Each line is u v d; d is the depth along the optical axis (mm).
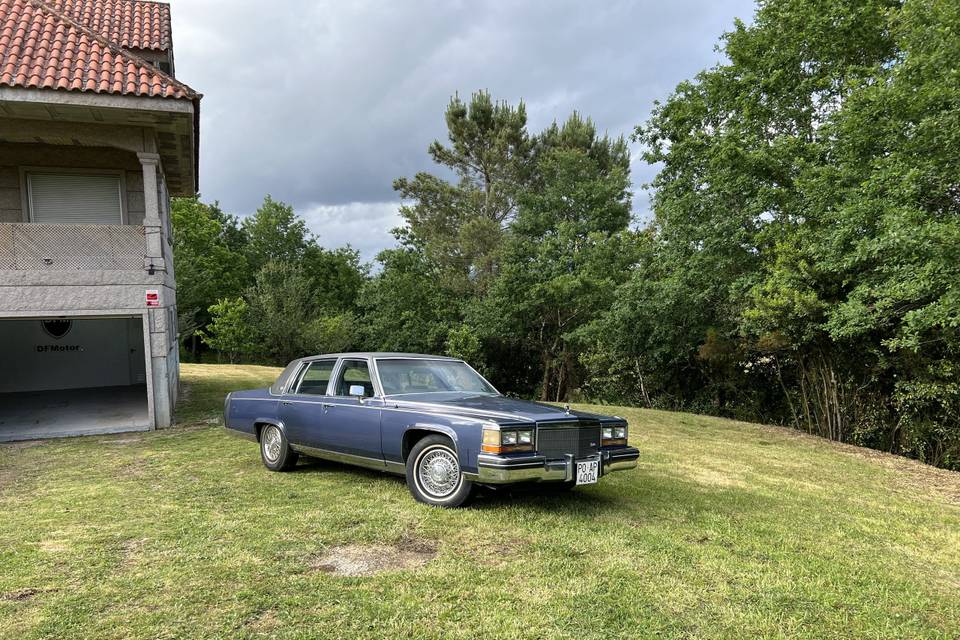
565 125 34969
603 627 3398
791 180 13867
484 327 29828
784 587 4055
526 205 32750
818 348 13992
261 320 38062
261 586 3848
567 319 28266
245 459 8094
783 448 10703
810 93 14469
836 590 4055
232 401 8008
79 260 11102
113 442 9719
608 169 35219
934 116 9148
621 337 20422
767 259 14203
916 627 3559
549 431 5406
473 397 6461
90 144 11359
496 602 3668
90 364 17906
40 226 10867
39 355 17266
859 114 10781
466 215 35844
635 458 5984
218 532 4930
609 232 31094
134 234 11461
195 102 11148
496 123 35031
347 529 5016
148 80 10859
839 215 11070
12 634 3197
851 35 13625
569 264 28922
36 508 5727
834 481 7980
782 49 14414
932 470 9375
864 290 10719
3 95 9883
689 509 5961
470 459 5305
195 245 44219
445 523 5180
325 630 3283
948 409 11914
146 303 11195
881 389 13492
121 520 5289
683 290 16859
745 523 5562
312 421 6781
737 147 13719
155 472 7355
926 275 9039
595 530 5117
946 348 11617
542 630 3342
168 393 11422
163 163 14734
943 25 9367
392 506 5684
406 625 3352
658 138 17203
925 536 5539
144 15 15328
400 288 36500
